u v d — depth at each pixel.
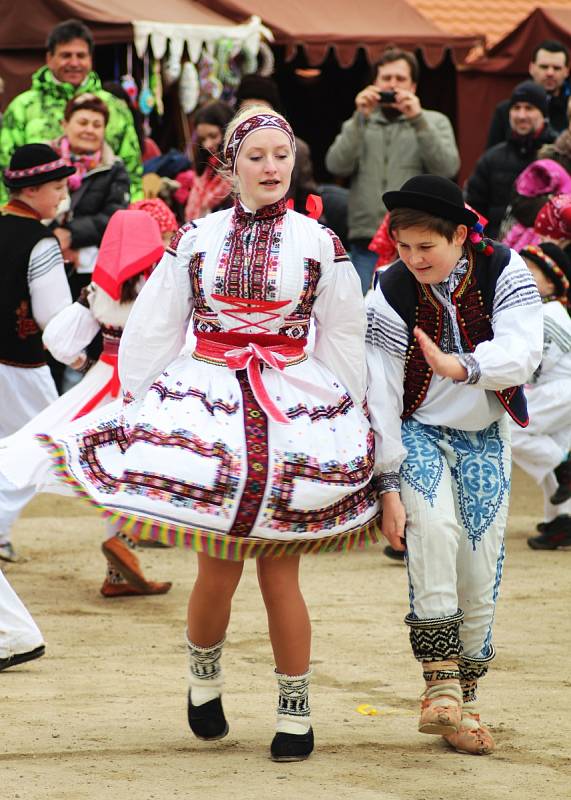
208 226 9.47
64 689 11.52
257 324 9.30
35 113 21.16
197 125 21.28
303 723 9.46
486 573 9.78
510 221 20.77
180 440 9.05
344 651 13.07
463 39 30.34
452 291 9.53
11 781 8.76
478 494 9.73
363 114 22.81
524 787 8.78
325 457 9.21
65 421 13.45
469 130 32.38
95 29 25.86
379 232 17.52
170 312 9.48
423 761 9.41
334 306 9.45
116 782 8.77
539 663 12.62
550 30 31.52
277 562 9.44
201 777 8.92
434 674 9.38
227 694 11.44
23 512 20.81
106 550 15.27
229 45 27.80
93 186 20.12
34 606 14.98
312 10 30.05
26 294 15.92
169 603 15.22
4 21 25.55
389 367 9.70
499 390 9.52
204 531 8.95
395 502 9.48
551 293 18.08
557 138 22.92
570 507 18.23
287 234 9.35
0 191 21.27
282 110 21.17
